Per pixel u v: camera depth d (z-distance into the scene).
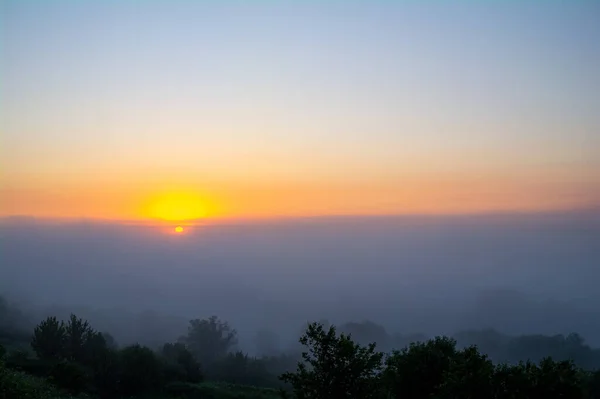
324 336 16.30
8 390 20.94
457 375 17.41
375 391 16.25
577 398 16.52
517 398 16.27
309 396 15.95
